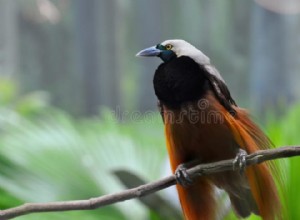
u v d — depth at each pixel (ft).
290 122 40.57
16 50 175.32
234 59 156.66
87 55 160.66
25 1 173.17
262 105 127.44
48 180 39.29
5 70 172.04
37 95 126.00
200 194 31.45
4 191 37.70
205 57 30.91
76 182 40.01
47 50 174.70
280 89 127.65
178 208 37.42
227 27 159.02
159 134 51.29
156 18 158.71
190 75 30.14
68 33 171.63
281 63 128.77
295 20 128.67
